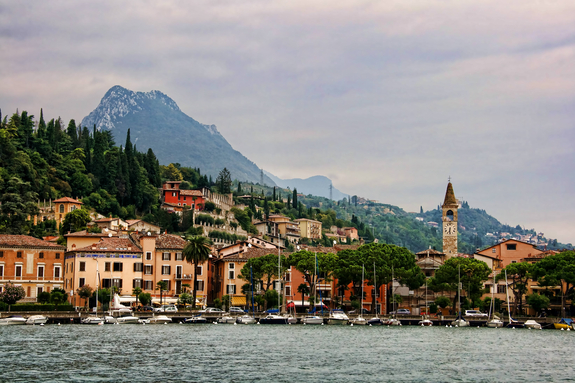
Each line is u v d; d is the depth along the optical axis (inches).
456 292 7386.8
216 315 6668.3
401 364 3966.5
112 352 4160.9
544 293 7440.9
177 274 7490.2
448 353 4473.4
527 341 5270.7
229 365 3779.5
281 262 7204.7
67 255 7258.9
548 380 3563.0
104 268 7081.7
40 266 7180.1
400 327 6520.7
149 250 7406.5
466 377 3614.7
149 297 7022.6
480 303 7411.4
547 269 6998.0
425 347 4766.2
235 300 7682.1
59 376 3371.1
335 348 4576.8
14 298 6412.4
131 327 5821.9
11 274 7003.0
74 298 6943.9
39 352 4079.7
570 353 4569.4
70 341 4623.5
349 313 7121.1
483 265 7273.6
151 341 4736.7
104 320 6141.7
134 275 7219.5
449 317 6993.1
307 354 4252.0
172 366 3713.1
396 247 7534.5
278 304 6929.1
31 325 5841.5
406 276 7175.2
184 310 6752.0
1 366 3587.6
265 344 4699.8
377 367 3843.5
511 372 3782.0
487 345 4963.1
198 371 3580.2
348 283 7303.2
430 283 7406.5
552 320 6766.7
